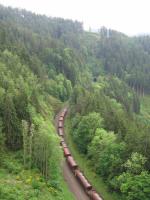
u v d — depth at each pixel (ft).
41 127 246.88
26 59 496.64
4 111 248.11
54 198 199.62
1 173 205.57
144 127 263.08
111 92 579.48
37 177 213.66
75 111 399.03
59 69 613.11
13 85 313.94
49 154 227.81
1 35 525.34
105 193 235.81
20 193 180.04
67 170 264.31
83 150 307.58
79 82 630.74
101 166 254.68
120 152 244.42
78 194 226.79
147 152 223.71
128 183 204.23
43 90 456.45
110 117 323.98
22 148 248.32
